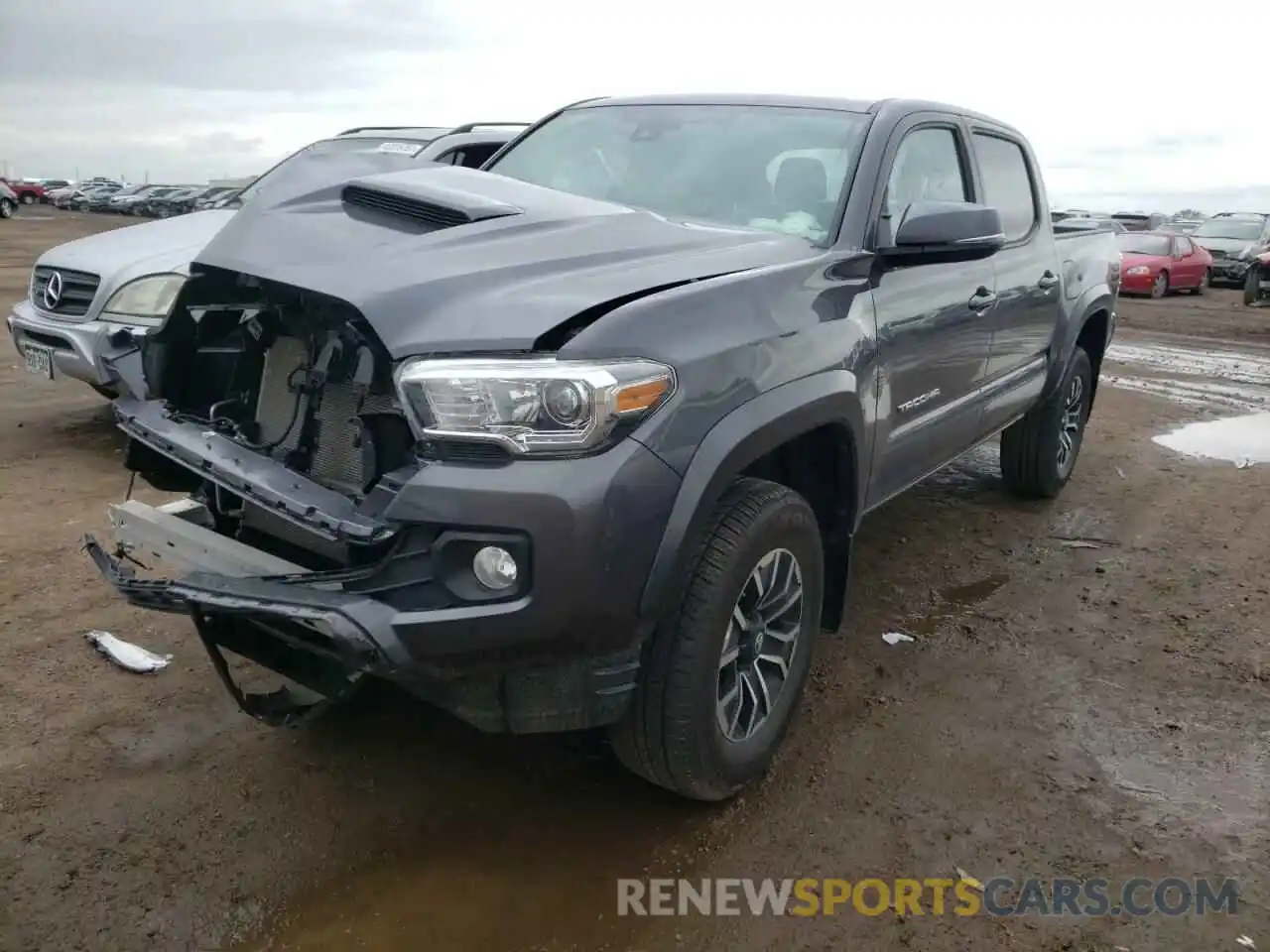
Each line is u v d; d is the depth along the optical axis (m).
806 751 3.24
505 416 2.24
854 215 3.36
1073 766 3.21
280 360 2.82
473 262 2.53
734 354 2.56
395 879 2.59
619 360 2.32
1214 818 2.96
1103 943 2.46
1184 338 13.99
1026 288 4.64
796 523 2.83
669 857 2.72
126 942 2.34
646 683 2.57
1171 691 3.70
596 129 4.03
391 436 2.45
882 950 2.42
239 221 2.87
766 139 3.71
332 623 2.23
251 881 2.55
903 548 5.10
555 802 2.93
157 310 5.44
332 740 3.18
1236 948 2.45
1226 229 23.88
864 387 3.15
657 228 2.98
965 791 3.05
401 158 3.33
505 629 2.26
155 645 3.71
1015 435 5.67
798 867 2.70
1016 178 4.86
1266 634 4.19
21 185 57.19
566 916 2.49
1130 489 6.29
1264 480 6.52
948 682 3.72
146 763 3.02
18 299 13.13
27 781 2.89
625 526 2.29
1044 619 4.30
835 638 4.05
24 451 6.06
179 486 3.24
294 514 2.41
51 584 4.17
